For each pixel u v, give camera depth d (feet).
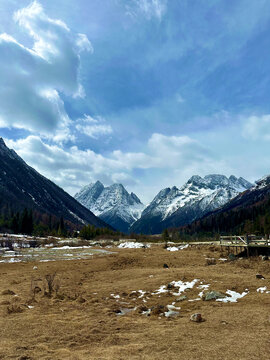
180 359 20.86
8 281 63.93
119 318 34.01
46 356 22.34
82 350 23.82
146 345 24.29
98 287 55.88
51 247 181.37
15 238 238.68
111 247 181.16
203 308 37.11
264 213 513.45
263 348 22.13
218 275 54.65
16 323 32.07
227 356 21.03
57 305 41.60
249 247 86.12
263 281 47.19
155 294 47.24
